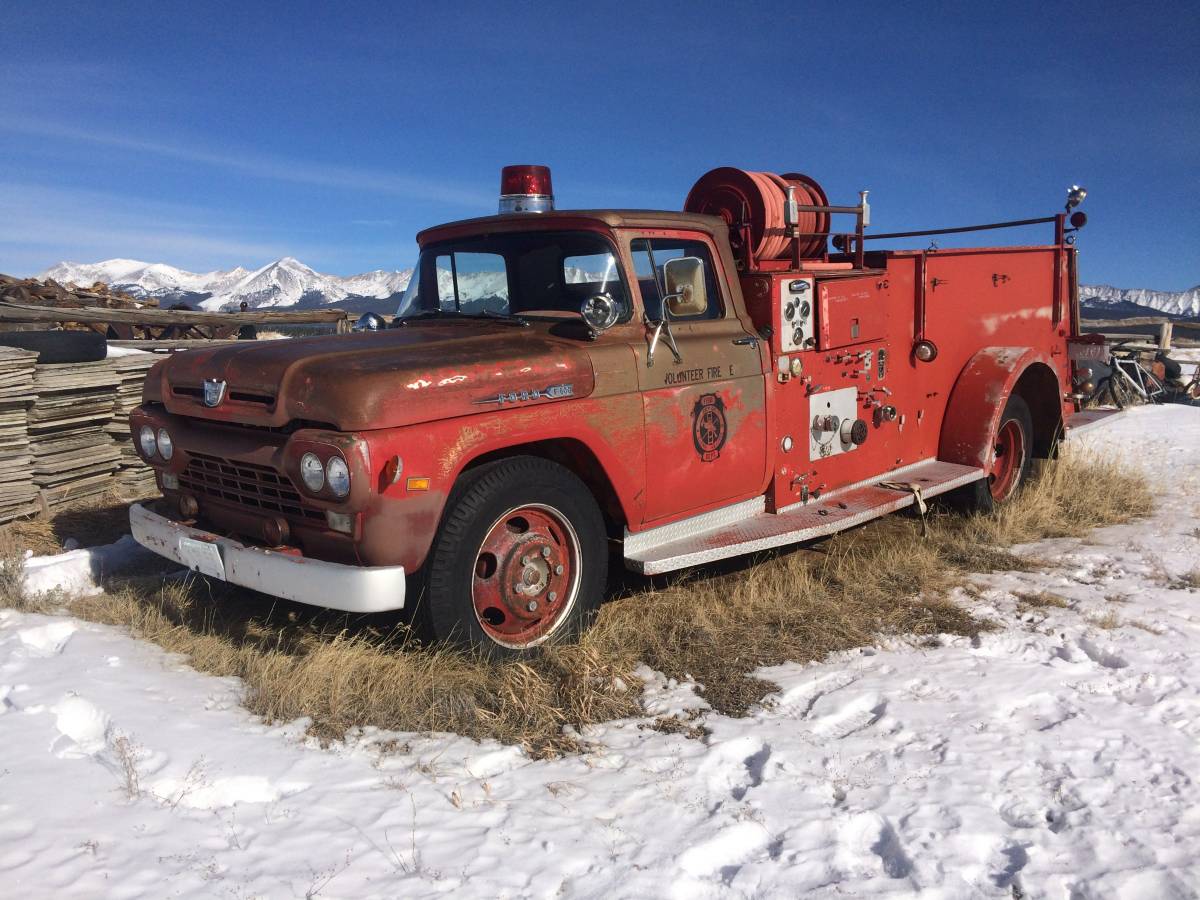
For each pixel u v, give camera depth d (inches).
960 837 111.2
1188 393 612.4
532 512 169.2
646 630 179.0
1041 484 291.9
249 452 158.4
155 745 124.0
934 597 204.4
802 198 232.1
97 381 267.6
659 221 190.1
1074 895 101.7
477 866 102.5
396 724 138.8
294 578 149.9
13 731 125.6
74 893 92.4
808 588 204.2
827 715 146.4
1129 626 183.9
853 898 99.4
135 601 184.7
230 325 463.2
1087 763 130.0
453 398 150.6
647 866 104.3
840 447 231.1
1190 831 113.0
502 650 162.7
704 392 191.8
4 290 510.0
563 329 180.4
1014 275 286.5
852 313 228.1
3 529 241.0
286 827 107.9
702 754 133.3
